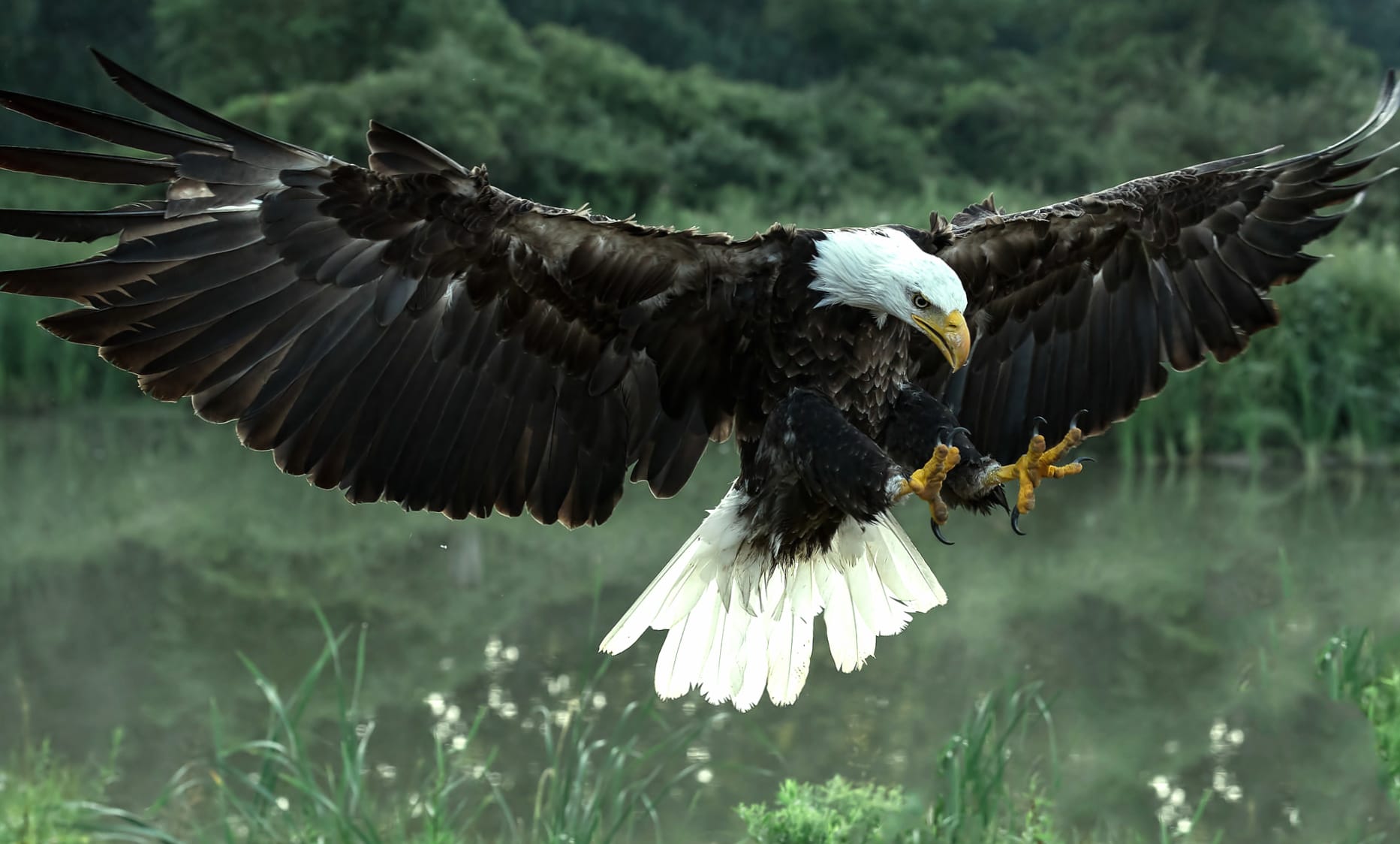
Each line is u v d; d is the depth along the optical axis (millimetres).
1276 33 57281
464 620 14781
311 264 5922
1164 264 7754
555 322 6484
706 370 6746
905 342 6625
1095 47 60188
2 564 17031
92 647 13992
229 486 21609
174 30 50875
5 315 28656
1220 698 12297
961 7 63219
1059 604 15273
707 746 11609
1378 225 33750
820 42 64500
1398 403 23359
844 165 48688
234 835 9969
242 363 5941
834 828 9117
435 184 5961
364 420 6246
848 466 6156
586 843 9320
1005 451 7801
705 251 6445
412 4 46719
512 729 11984
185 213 5688
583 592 15898
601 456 6805
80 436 25562
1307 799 10453
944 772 10133
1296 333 23828
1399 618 14320
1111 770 11008
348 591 15914
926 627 14656
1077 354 7785
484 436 6543
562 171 44750
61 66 55625
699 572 6945
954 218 7586
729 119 49156
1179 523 18891
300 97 42219
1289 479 21828
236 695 12742
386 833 9867
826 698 12633
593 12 65875
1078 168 51906
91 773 11023
